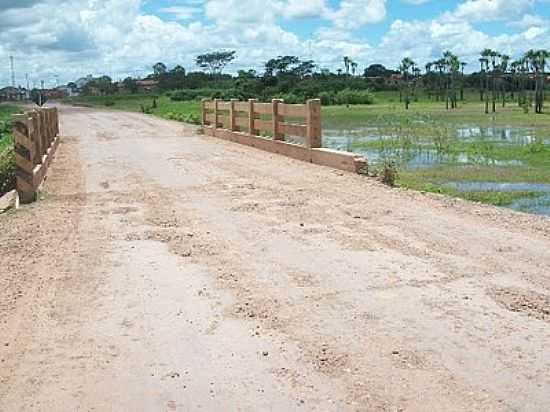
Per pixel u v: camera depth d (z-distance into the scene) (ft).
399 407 12.91
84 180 42.78
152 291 20.10
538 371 14.21
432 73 345.72
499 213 29.96
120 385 14.23
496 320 16.97
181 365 15.06
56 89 471.21
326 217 29.60
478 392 13.42
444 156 64.03
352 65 350.43
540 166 54.85
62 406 13.42
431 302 18.34
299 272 21.49
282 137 55.62
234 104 68.44
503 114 166.20
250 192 36.55
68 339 16.69
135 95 358.64
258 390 13.80
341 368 14.62
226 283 20.62
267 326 17.10
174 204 33.55
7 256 24.45
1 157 45.50
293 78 302.04
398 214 29.84
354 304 18.40
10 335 17.03
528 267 21.26
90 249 25.12
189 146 65.41
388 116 155.94
